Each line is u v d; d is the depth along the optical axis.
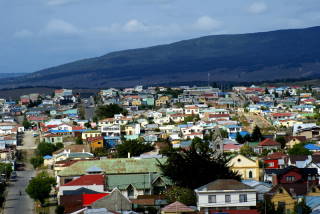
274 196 127.44
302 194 136.25
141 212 125.62
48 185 161.75
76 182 149.12
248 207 121.25
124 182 151.88
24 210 156.25
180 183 146.62
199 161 147.62
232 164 162.75
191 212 117.38
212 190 121.44
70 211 123.75
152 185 151.38
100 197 131.38
